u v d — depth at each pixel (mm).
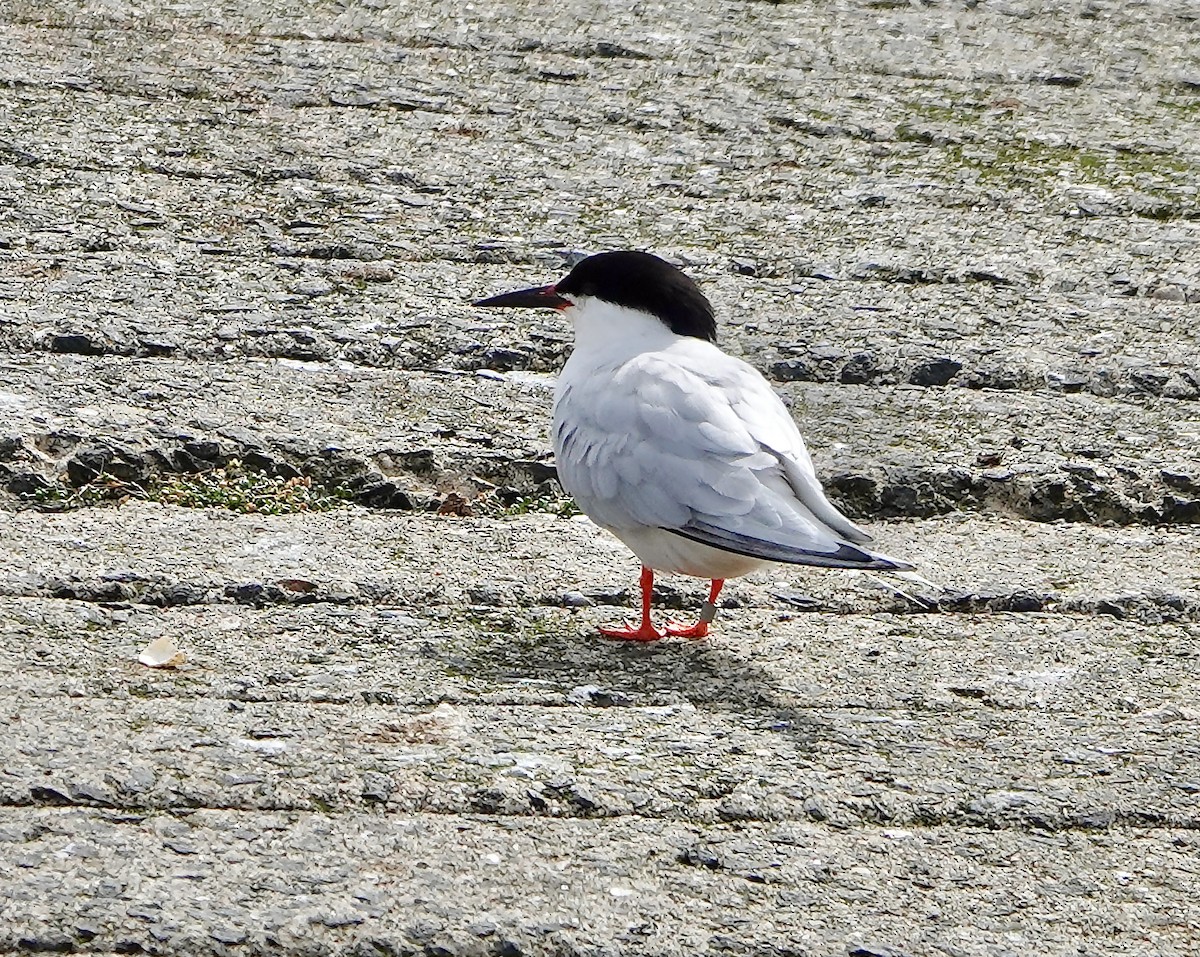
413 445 11109
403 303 12945
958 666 9312
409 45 18016
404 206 14531
